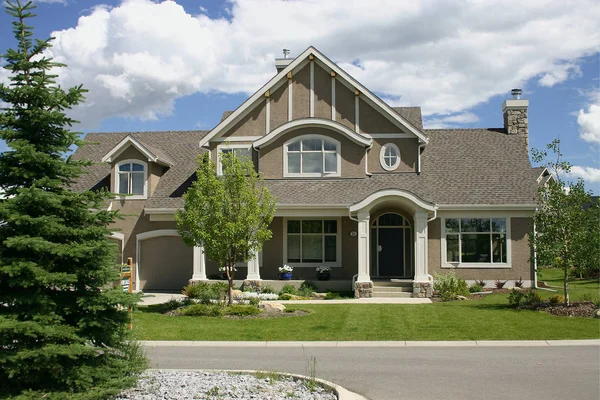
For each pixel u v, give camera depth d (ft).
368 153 89.61
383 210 87.35
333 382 34.04
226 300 69.62
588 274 103.86
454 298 72.54
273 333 50.49
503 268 83.87
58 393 25.85
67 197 27.25
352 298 75.77
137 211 89.76
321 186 86.22
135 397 28.27
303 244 87.51
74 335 26.35
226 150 91.35
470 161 93.40
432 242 85.10
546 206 62.34
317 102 90.43
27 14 27.40
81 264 27.73
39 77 26.99
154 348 44.98
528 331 49.83
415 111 103.40
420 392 31.94
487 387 32.94
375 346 45.47
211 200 60.95
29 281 25.59
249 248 63.57
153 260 89.56
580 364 38.65
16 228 26.55
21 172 26.76
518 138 98.68
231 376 33.19
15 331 24.54
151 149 93.61
